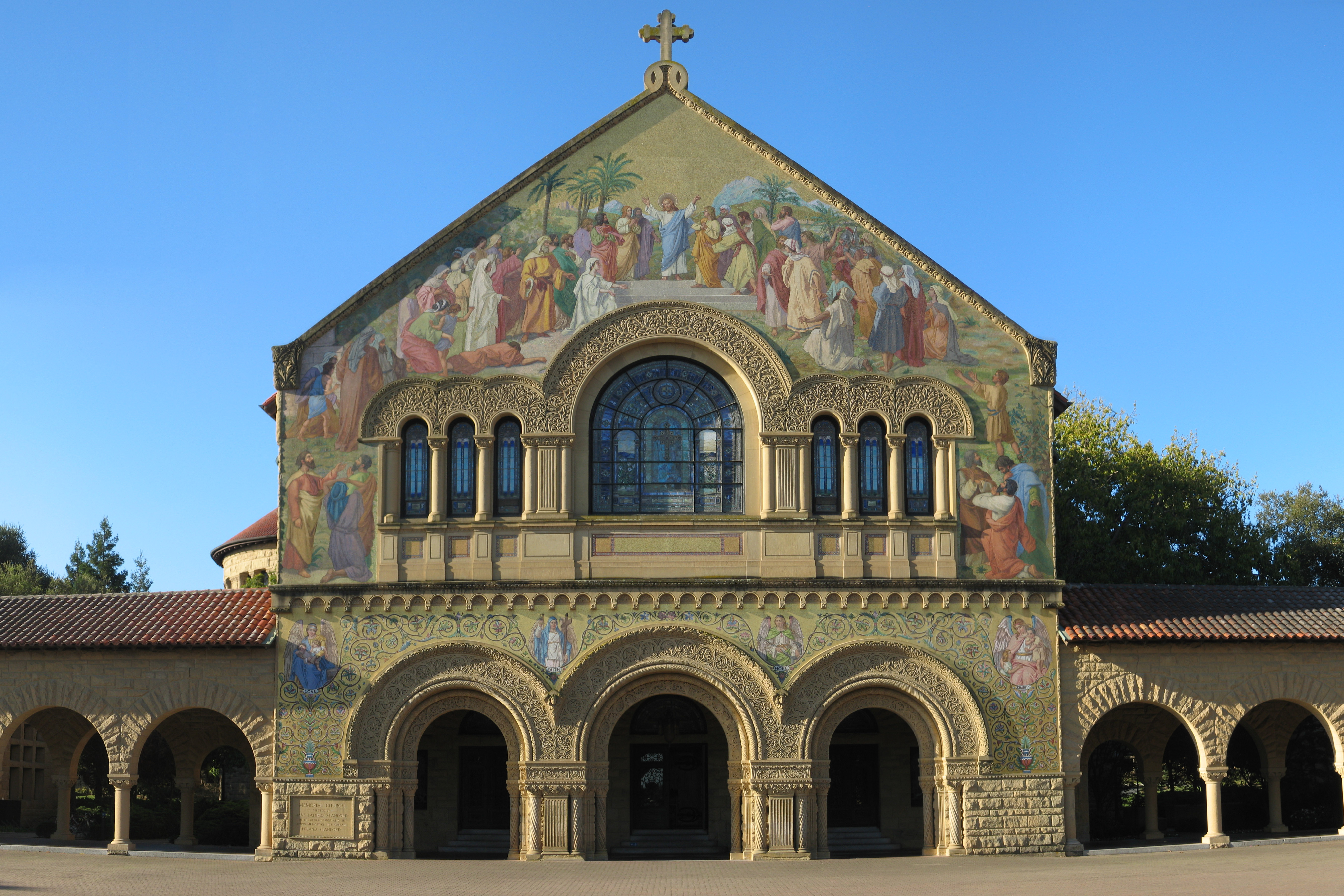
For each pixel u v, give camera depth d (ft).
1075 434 204.95
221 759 188.55
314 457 119.65
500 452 120.47
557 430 119.44
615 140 124.36
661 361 122.52
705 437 121.19
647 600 116.78
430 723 117.19
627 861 115.24
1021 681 117.08
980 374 121.60
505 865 110.83
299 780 115.24
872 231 123.44
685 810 127.13
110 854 118.11
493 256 122.52
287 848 114.62
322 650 116.98
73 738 139.03
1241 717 118.93
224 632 118.93
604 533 118.21
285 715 116.26
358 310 121.80
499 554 118.01
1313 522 235.20
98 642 117.80
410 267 122.42
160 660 118.62
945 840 115.75
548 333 121.19
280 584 117.70
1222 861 104.99
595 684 115.96
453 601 116.98
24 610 125.08
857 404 120.57
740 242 122.72
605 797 116.26
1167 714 138.41
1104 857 113.29
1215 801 117.91
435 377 120.67
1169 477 198.90
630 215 123.03
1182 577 190.60
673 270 122.11
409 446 120.67
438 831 127.65
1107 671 118.11
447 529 118.21
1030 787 115.85
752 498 119.75
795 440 119.65
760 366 120.57
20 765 200.44
